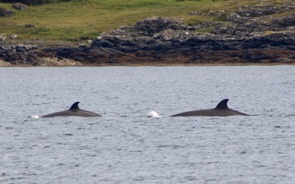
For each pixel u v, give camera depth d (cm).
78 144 14200
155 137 14850
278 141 14362
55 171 12112
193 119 16950
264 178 11650
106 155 13225
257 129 15750
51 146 14012
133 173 11994
